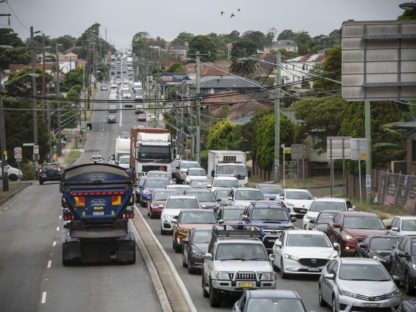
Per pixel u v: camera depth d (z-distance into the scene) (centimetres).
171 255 4769
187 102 16625
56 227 6519
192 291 3466
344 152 7731
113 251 4394
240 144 14788
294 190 7369
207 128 18162
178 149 17600
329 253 3791
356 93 3503
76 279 3934
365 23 3497
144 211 7888
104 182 4306
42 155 15250
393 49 3494
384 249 3872
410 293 3378
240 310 2242
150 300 3322
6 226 6638
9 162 14650
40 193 10000
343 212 4838
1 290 3622
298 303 2220
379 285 2839
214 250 3256
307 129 11481
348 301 2767
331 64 13388
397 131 8806
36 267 4391
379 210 7312
